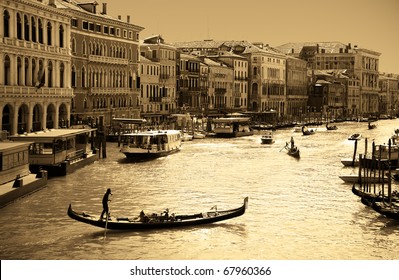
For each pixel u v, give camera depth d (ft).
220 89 583.99
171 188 209.15
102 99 394.73
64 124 324.39
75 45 360.48
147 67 469.16
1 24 264.31
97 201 185.06
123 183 216.74
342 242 146.72
